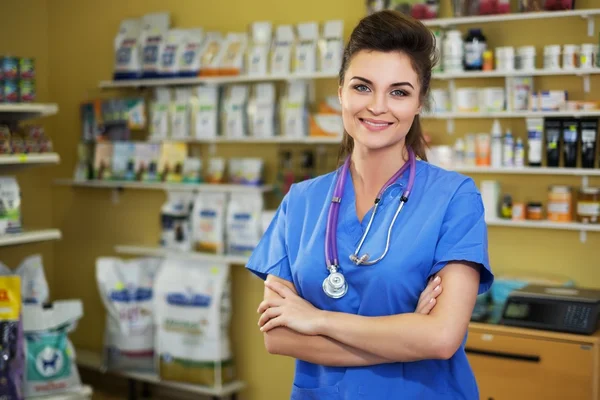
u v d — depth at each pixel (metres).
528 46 3.61
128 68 4.66
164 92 4.61
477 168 3.66
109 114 4.82
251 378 4.52
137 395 4.88
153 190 4.85
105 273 4.58
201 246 4.42
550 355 3.04
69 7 5.11
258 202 4.27
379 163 1.71
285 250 1.82
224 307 4.31
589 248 3.61
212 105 4.40
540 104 3.55
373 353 1.62
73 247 5.23
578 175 3.60
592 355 2.96
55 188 5.25
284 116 4.16
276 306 1.71
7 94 3.95
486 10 3.62
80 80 5.10
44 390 3.93
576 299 3.08
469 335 3.19
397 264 1.63
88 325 5.20
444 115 3.74
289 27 4.20
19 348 3.73
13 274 4.05
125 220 4.98
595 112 3.42
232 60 4.30
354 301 1.68
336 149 4.12
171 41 4.55
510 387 3.12
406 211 1.68
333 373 1.70
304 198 1.83
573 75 3.58
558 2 3.48
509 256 3.79
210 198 4.42
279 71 4.16
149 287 4.57
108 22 4.96
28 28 5.10
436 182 1.70
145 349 4.54
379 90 1.60
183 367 4.36
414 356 1.59
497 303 3.54
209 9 4.56
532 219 3.62
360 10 4.05
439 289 1.62
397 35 1.59
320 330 1.64
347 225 1.72
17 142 3.97
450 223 1.65
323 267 1.70
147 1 4.80
